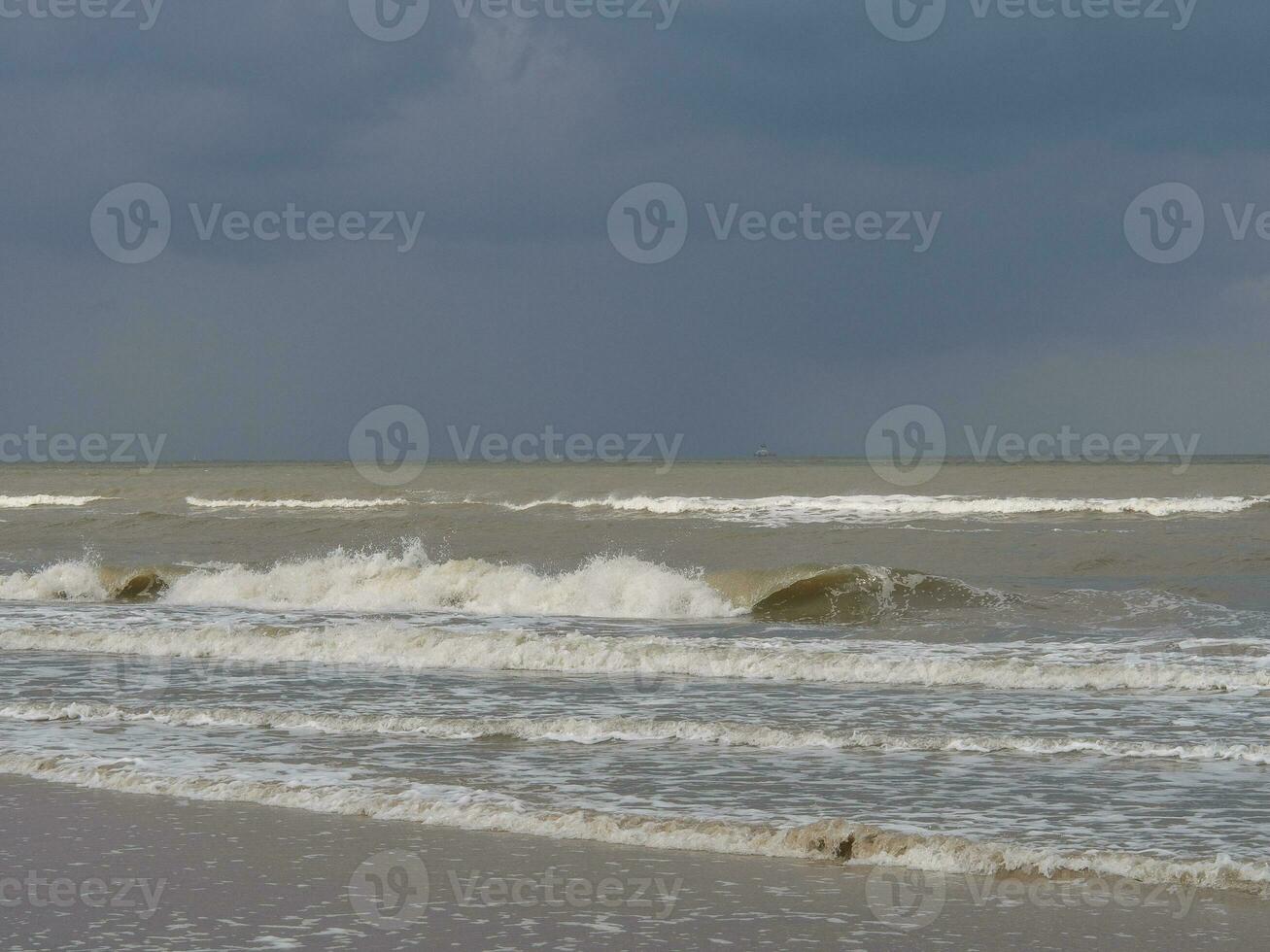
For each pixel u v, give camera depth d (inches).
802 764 347.6
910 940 214.4
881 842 266.1
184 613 730.2
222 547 1178.6
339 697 463.5
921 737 372.5
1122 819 289.0
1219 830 279.3
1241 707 432.8
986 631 617.0
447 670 528.7
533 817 291.0
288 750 369.7
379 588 793.6
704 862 261.6
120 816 298.0
